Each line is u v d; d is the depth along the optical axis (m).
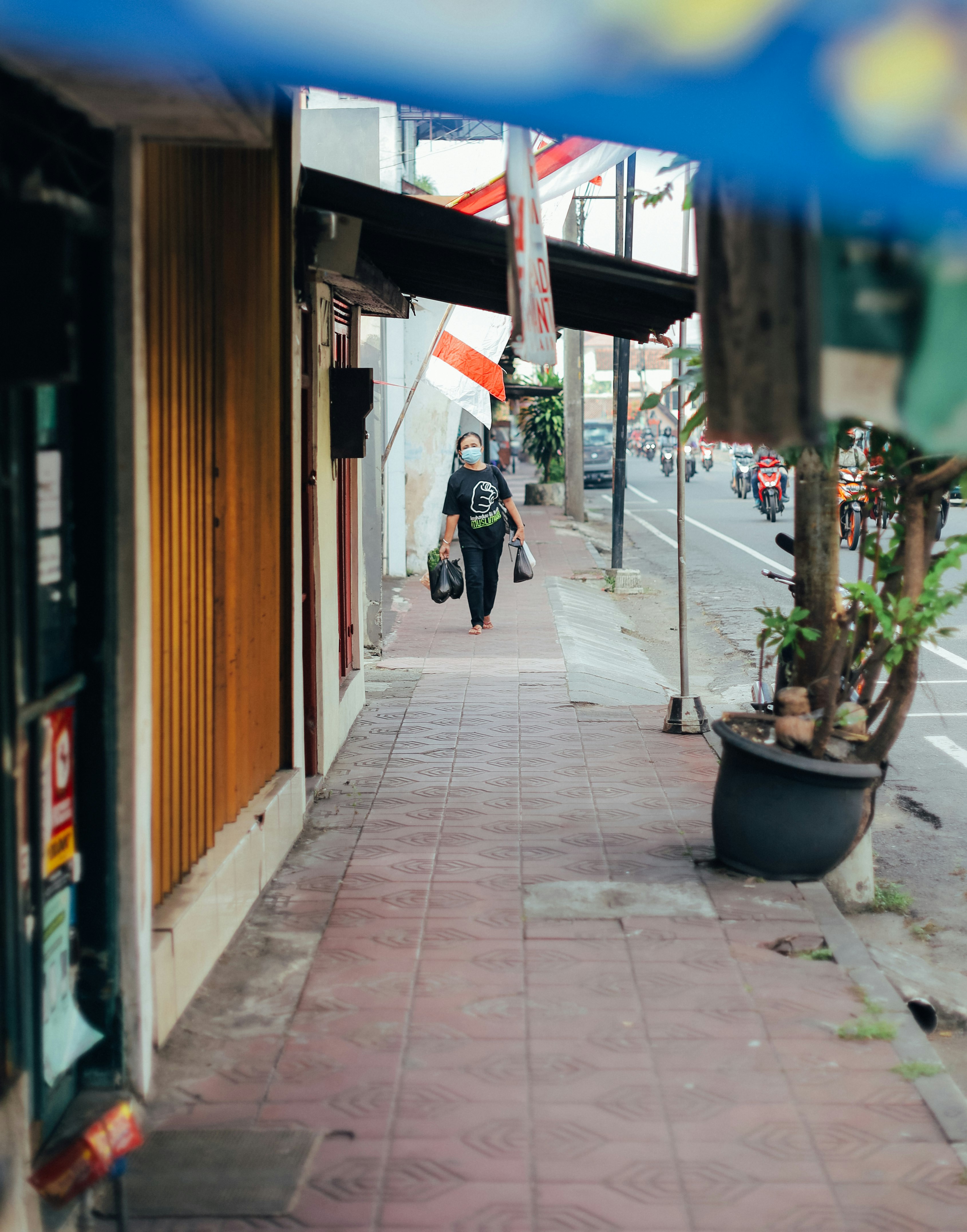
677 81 1.83
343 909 5.61
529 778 7.82
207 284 4.82
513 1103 3.93
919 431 2.55
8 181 2.93
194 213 4.62
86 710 3.68
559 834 6.68
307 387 7.13
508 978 4.88
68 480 3.56
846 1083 4.07
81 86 2.88
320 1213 3.36
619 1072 4.13
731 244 2.71
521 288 3.58
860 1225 3.32
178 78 2.72
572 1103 3.93
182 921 4.42
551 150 8.36
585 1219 3.33
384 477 17.08
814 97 1.89
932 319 2.52
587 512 31.39
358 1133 3.76
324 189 6.23
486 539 13.17
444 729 9.17
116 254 3.52
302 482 7.17
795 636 5.79
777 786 5.80
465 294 8.54
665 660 13.12
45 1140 3.46
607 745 8.66
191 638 4.75
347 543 9.42
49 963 3.44
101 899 3.75
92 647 3.65
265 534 6.06
